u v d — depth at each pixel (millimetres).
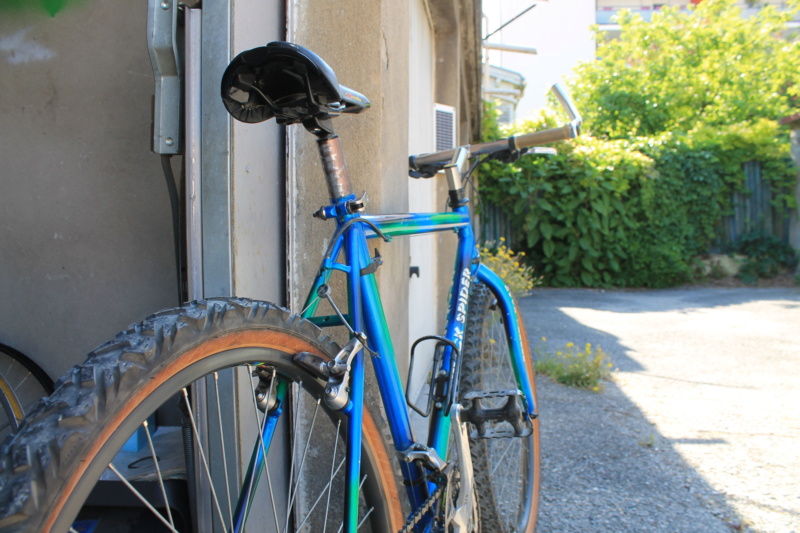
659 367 4562
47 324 1786
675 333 5984
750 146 11133
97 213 1758
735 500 2396
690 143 11164
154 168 1734
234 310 997
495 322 2049
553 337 5781
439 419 1594
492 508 1748
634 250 10492
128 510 1429
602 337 5773
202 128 1442
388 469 1321
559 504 2361
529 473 2006
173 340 879
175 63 1432
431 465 1384
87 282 1772
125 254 1759
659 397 3756
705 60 15102
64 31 1724
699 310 7660
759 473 2637
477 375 1776
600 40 17750
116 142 1740
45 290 1780
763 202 11398
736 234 11461
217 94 1438
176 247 1521
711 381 4145
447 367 1628
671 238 10734
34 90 1743
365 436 1268
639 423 3270
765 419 3338
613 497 2420
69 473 723
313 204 1761
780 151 11234
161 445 1596
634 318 7016
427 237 4246
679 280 10711
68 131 1746
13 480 693
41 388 1758
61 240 1767
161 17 1410
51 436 726
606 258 10648
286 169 1742
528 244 10664
